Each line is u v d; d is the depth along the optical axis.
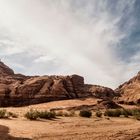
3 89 62.28
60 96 62.44
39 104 57.06
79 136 13.51
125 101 67.44
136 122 24.36
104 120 25.92
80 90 69.81
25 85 63.94
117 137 13.71
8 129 14.69
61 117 26.70
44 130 15.27
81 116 29.59
